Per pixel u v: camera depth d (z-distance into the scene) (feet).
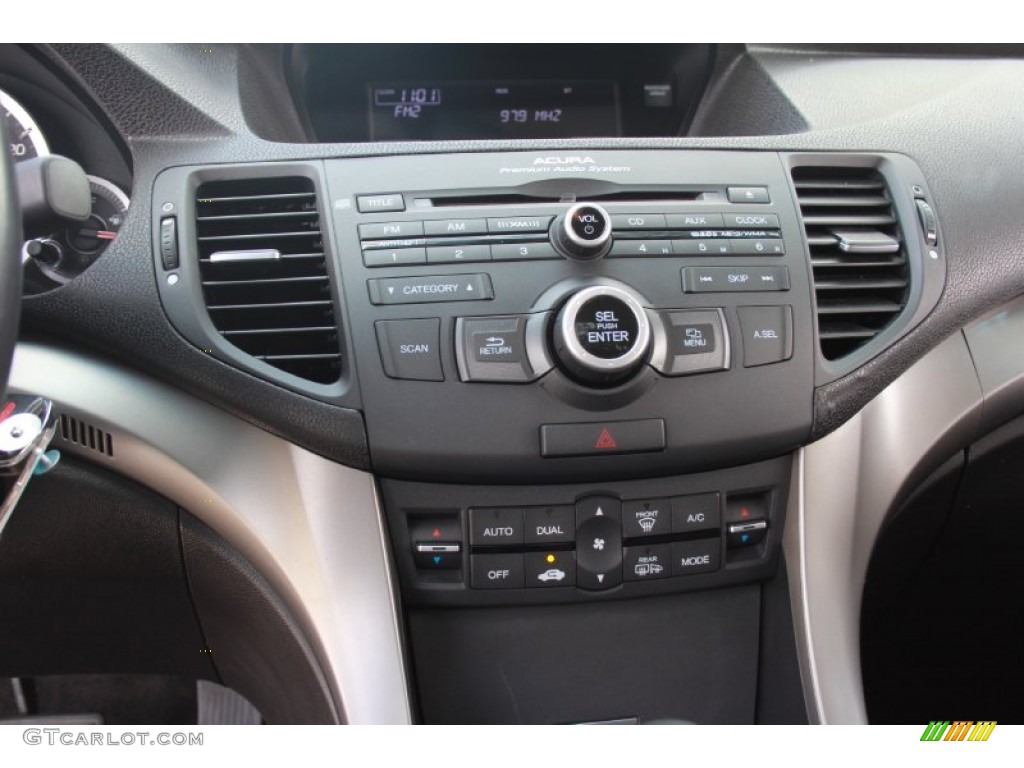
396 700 2.89
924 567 3.91
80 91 3.07
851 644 3.11
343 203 2.96
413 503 2.97
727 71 4.00
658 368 2.89
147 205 2.98
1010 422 3.44
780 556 3.16
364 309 2.87
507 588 3.02
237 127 3.12
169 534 3.06
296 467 2.93
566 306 2.80
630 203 3.03
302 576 2.91
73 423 2.91
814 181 3.30
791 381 3.00
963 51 3.98
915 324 3.16
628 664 3.19
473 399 2.86
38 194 2.60
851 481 3.14
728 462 3.02
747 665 3.25
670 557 3.06
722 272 2.98
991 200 3.32
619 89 3.94
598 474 2.94
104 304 2.89
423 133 3.86
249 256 2.90
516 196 3.01
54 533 3.05
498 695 3.16
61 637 3.41
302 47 3.72
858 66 3.94
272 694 3.47
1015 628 4.21
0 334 2.05
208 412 2.95
